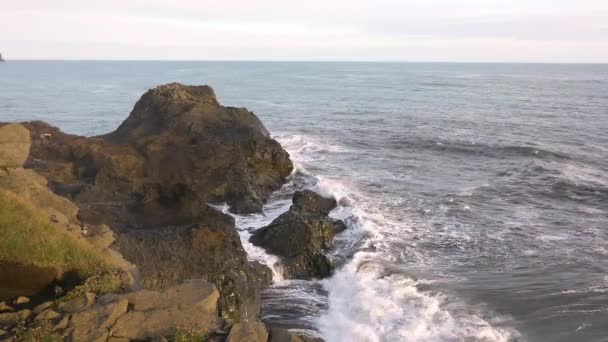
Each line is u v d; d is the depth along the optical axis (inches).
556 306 815.1
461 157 1939.0
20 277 581.9
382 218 1224.8
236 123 1768.0
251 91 5073.8
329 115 3147.1
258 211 1272.1
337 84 6240.2
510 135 2397.9
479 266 976.9
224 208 1269.7
